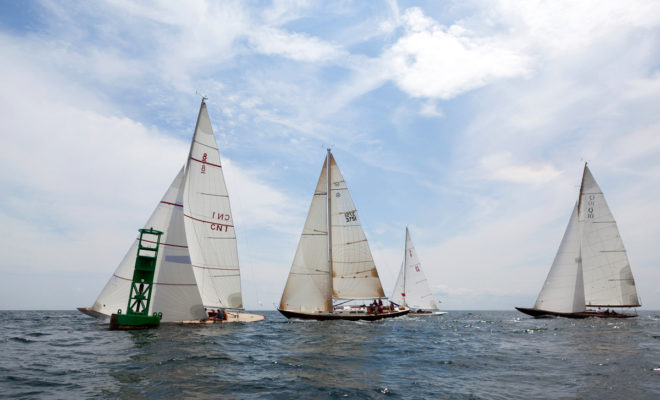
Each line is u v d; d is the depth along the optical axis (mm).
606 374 12898
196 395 9531
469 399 9719
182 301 26672
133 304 23438
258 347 17844
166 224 26625
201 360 13898
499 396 10031
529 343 21703
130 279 26219
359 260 38219
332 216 38656
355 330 27672
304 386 10727
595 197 46281
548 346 20328
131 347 16562
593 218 46250
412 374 12789
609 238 45594
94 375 11320
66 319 39094
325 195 36969
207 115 32125
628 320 43562
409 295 58281
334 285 37750
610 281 45250
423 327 33156
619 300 44812
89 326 27047
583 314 43812
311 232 36531
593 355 17109
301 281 35844
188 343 18000
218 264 31422
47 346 16875
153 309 25375
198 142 31453
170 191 27094
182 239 27016
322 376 12102
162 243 26250
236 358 14656
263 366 13383
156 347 16641
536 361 15531
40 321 34250
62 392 9484
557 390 10711
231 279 31938
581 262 44125
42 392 9461
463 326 35500
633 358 16188
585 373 13086
